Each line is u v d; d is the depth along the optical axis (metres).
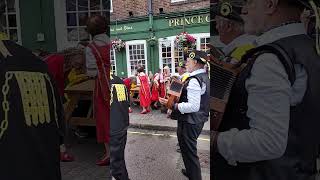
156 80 7.50
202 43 9.18
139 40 10.19
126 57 10.22
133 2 10.12
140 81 7.41
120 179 2.81
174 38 9.69
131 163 4.13
